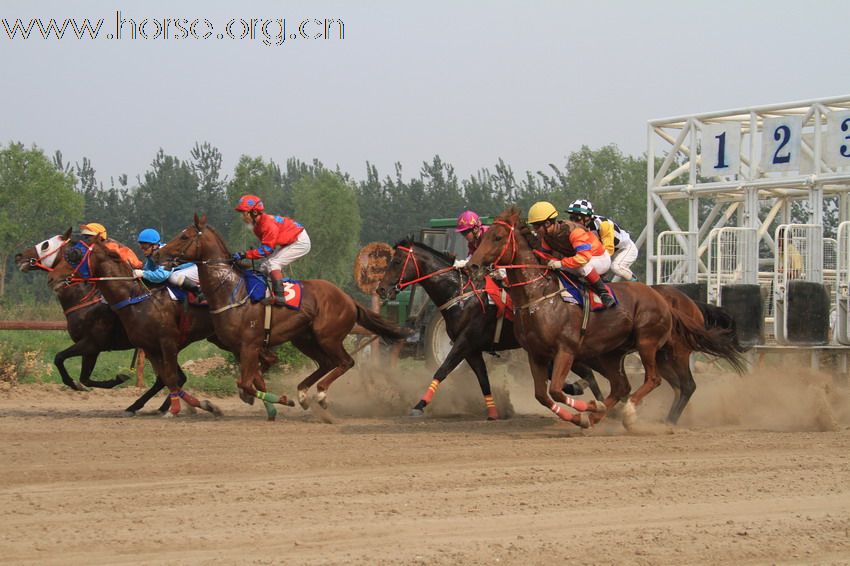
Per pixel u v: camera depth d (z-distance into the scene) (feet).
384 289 57.26
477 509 31.86
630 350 53.67
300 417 58.49
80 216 234.38
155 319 55.26
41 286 252.42
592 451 44.27
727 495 35.12
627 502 33.58
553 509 32.19
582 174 233.55
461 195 346.33
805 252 69.36
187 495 32.94
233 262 53.57
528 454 43.09
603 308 50.47
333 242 249.34
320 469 38.45
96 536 27.45
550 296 48.83
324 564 24.99
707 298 71.56
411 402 64.08
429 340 75.72
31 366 74.74
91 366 57.82
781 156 73.05
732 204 84.43
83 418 54.70
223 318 53.06
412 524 29.60
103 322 56.70
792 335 64.75
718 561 26.78
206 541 27.14
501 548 27.02
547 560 26.09
